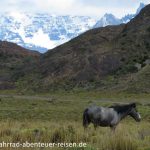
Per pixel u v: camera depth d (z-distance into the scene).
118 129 24.48
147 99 93.75
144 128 26.78
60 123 32.47
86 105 72.88
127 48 141.25
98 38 164.00
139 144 17.89
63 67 141.75
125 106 25.08
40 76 144.50
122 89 110.62
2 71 175.50
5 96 103.56
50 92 123.81
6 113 55.16
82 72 133.62
